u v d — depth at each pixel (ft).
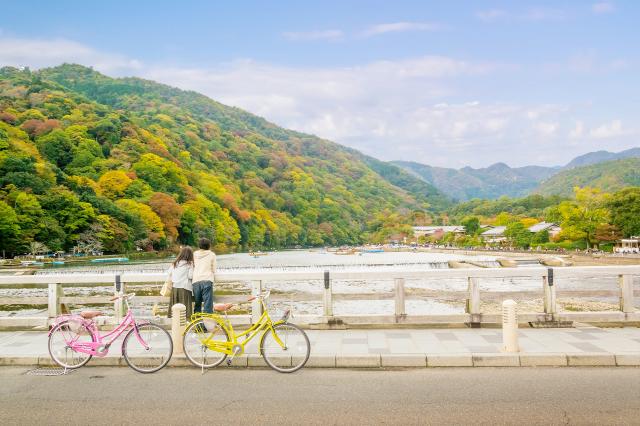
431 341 31.19
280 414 19.76
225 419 19.29
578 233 288.30
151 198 359.87
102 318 36.09
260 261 304.09
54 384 24.85
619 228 276.62
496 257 303.68
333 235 655.35
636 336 32.01
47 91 516.32
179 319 29.04
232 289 119.65
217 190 507.71
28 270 189.37
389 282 141.18
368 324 36.42
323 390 23.11
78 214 280.10
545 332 33.53
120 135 457.68
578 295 36.04
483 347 29.43
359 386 23.66
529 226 432.25
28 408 21.06
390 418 19.08
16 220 245.04
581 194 297.53
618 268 35.55
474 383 23.89
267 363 27.12
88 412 20.44
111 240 294.66
